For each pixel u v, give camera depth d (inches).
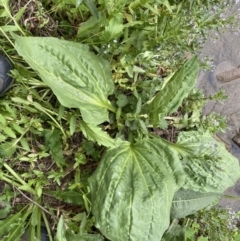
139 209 16.7
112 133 19.0
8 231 17.1
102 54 17.4
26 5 16.7
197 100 20.3
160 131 20.3
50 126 18.0
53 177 18.1
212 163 19.3
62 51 16.2
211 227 21.2
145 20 17.1
